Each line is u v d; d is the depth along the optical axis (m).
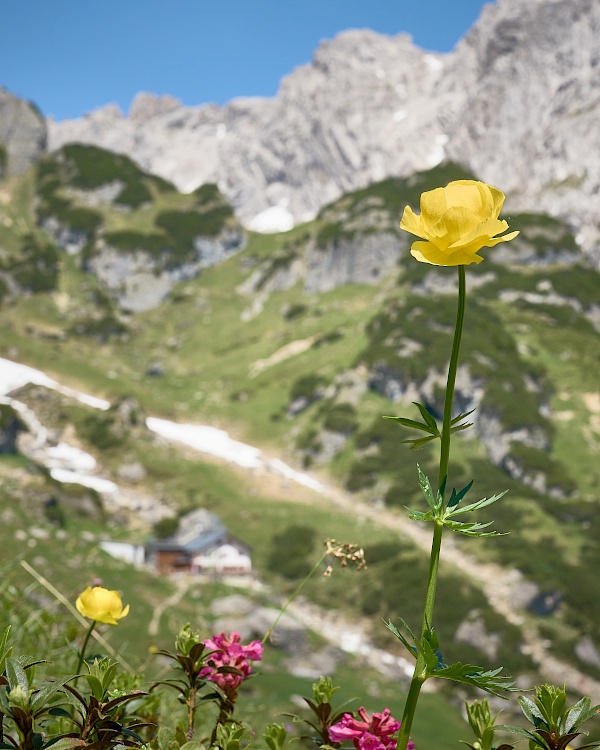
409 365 143.12
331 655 65.75
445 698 60.56
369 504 115.94
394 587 83.81
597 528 102.81
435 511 1.56
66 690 1.77
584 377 151.00
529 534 101.88
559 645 78.56
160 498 113.31
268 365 172.88
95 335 188.75
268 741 2.12
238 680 2.29
